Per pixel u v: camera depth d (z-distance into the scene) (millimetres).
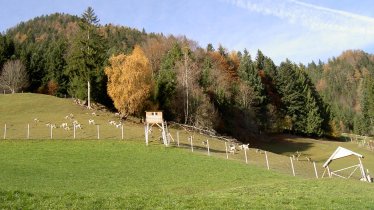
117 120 82938
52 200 20734
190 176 39594
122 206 20328
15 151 48125
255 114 120812
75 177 36219
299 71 151250
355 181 35844
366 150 109438
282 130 134875
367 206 23047
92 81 94125
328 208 22312
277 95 140500
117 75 85375
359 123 173750
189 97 95438
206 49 158625
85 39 93250
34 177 34719
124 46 176750
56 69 121438
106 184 33781
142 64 86750
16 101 91250
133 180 36469
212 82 113500
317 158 92250
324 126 144625
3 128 65312
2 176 33938
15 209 18656
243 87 119250
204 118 94625
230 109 112250
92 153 49469
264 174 42344
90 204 20359
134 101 84000
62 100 95688
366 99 166625
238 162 49562
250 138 112562
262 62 157125
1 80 117500
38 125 69375
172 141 64562
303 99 139000
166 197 23328
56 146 52344
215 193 27781
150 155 49969
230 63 146375
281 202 23750
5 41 130125
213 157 51188
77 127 67875
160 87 93562
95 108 92812
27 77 120250
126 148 53344
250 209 21250
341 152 47656
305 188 30078
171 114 95500
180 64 106250
